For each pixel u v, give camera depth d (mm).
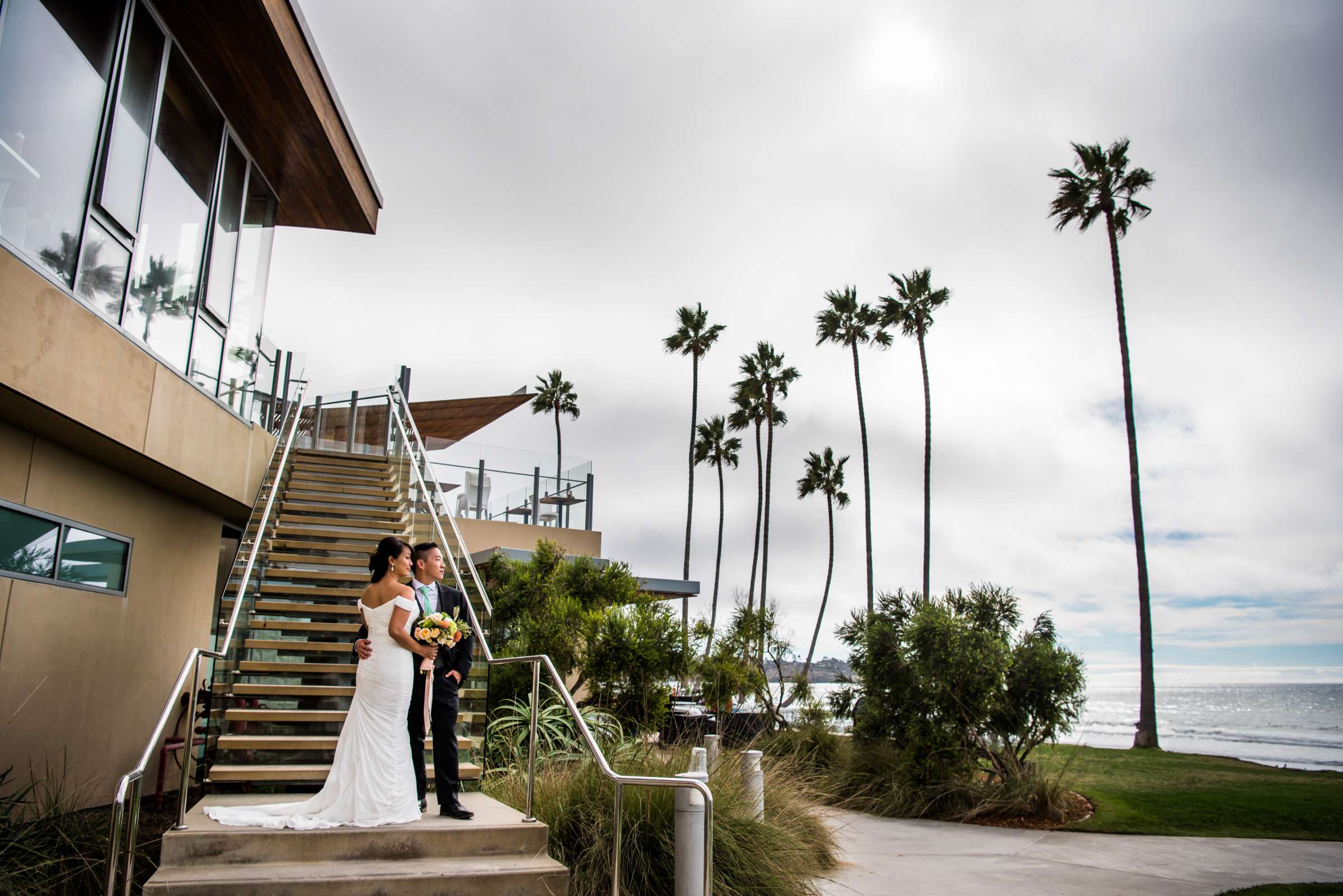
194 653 5219
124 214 8234
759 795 7203
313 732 7168
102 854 5422
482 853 5273
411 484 12305
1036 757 13211
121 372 7930
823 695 14664
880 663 12430
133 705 9594
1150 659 25766
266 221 12734
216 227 10617
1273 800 11305
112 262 8062
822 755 13055
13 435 7289
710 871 4582
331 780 5395
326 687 7434
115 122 8000
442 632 5531
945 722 11523
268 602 8891
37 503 7660
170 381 9031
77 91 7480
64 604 8141
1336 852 8273
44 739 7801
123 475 9328
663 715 12195
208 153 10445
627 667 12047
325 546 10602
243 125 11180
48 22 7066
